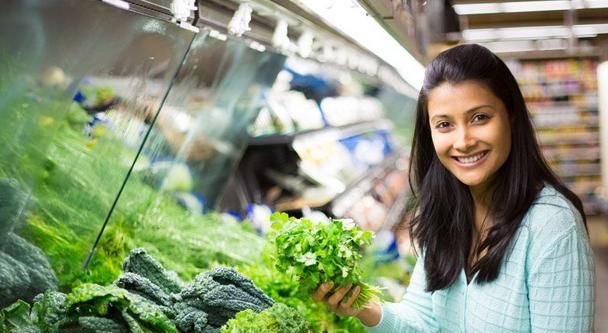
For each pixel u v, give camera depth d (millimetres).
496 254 2225
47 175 2309
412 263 5688
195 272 3562
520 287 2215
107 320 2285
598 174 12539
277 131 6262
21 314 2242
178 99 3484
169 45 2428
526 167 2236
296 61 4617
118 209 3328
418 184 2502
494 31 8000
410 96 7352
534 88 12656
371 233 2303
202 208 4664
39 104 2076
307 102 6902
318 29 3539
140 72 2416
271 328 2311
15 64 1884
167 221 3990
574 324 2139
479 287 2303
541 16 7488
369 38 3564
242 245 4125
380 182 6562
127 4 2062
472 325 2342
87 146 2416
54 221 2457
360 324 3393
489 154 2184
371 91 7688
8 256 2336
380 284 4691
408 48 3943
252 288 2564
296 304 3320
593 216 12328
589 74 12539
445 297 2449
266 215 5332
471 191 2381
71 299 2254
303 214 5551
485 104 2166
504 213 2234
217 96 3896
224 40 3162
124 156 2662
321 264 2229
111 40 2135
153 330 2314
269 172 5938
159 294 2477
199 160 4402
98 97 2312
